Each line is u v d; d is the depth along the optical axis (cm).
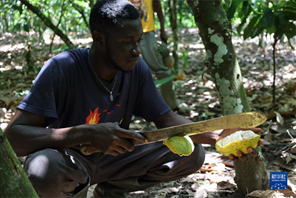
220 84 235
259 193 225
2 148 132
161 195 254
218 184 258
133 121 412
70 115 212
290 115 379
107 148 183
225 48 231
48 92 196
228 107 233
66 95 207
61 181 183
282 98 431
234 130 197
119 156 221
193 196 252
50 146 186
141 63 227
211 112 419
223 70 232
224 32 231
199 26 238
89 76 208
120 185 230
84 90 208
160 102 228
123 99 221
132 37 192
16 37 779
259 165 230
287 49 714
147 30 420
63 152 193
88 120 212
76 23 738
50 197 184
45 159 181
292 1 355
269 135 338
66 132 186
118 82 216
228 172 281
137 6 418
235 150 182
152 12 423
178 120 224
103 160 220
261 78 537
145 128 392
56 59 205
